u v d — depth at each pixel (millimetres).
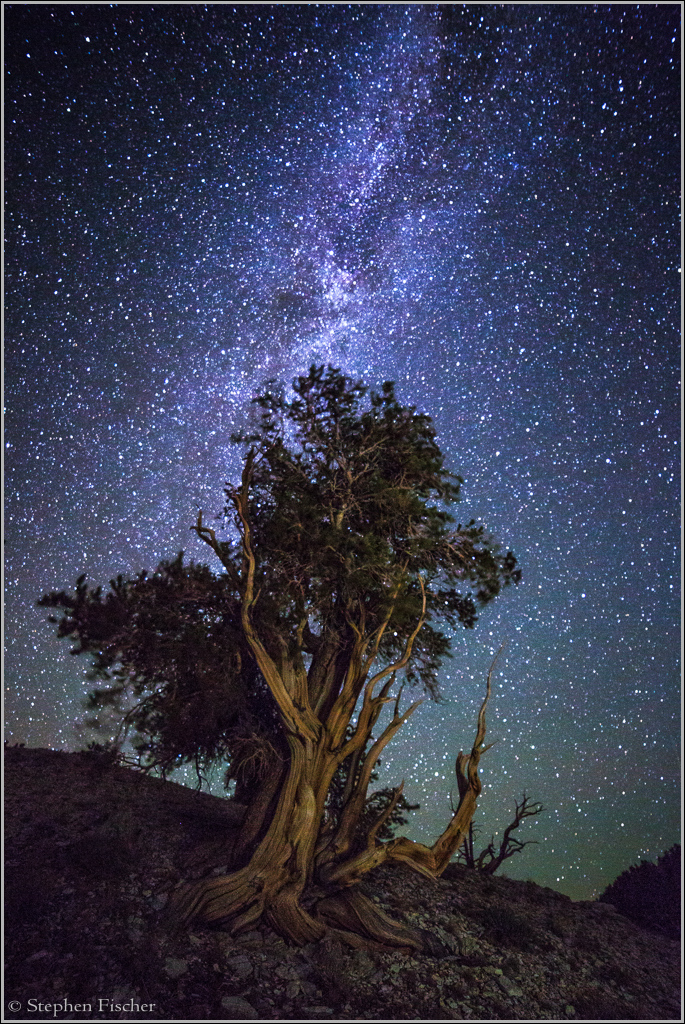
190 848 13320
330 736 12773
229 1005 9430
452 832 12984
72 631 14336
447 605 14547
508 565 14367
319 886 12367
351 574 12469
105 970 9820
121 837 13156
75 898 11258
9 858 12125
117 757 14711
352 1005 9844
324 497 13164
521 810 18469
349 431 13492
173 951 10406
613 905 17406
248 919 11375
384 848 12586
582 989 11844
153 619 13828
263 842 12164
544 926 14273
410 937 11820
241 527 12766
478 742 13398
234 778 14312
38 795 14766
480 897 14891
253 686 14398
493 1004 10570
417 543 13227
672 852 18594
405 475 13609
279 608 12688
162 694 14039
